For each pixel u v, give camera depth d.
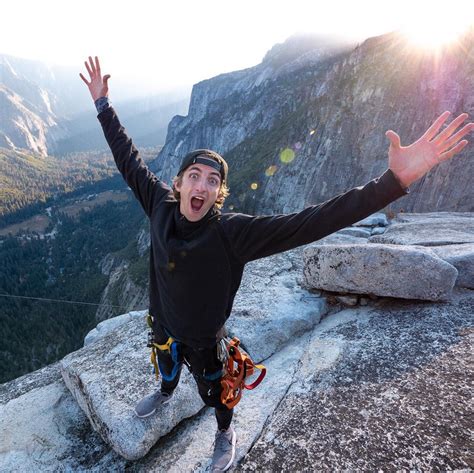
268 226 1.77
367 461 1.97
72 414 3.21
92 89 2.72
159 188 2.28
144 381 3.02
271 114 131.75
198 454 2.45
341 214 1.63
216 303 1.97
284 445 2.24
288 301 4.24
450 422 2.09
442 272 3.59
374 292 3.85
